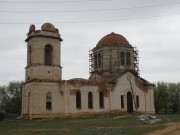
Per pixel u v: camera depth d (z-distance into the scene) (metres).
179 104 84.50
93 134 23.88
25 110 50.38
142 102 57.56
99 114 51.50
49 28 50.72
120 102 54.94
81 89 51.28
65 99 49.25
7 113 75.38
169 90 83.19
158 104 77.94
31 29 50.97
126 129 27.52
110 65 58.66
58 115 48.53
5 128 32.94
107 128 28.95
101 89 53.53
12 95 81.62
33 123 38.56
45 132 26.80
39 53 49.34
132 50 60.50
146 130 26.70
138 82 57.94
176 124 33.66
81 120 41.44
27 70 51.03
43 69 49.09
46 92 48.44
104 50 59.56
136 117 43.59
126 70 56.50
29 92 49.00
